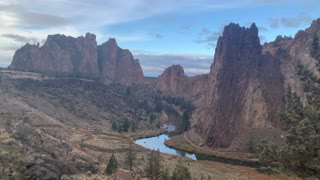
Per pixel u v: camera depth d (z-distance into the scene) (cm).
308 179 2792
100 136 19125
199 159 17250
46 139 11569
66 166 7519
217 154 18762
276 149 3038
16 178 5412
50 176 5694
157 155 10906
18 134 9062
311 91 2933
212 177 11012
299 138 2678
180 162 10888
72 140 15825
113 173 8825
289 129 2847
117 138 19525
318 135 2569
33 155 6166
